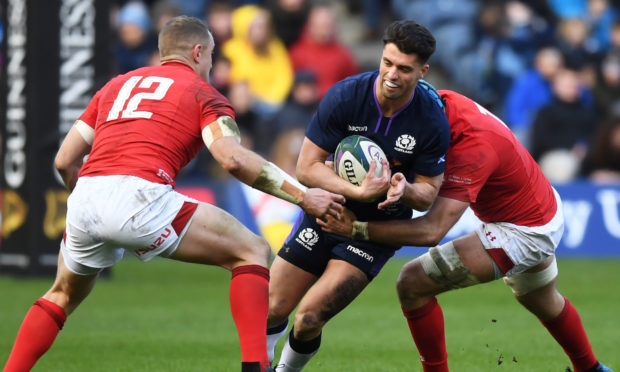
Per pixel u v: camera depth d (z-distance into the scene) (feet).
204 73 62.80
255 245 59.26
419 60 58.90
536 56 194.49
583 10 212.64
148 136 57.57
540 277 67.41
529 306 69.21
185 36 61.98
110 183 56.29
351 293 64.13
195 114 58.65
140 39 177.17
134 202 55.83
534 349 87.66
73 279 59.00
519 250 65.05
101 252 57.88
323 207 57.31
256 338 57.67
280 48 180.96
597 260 162.50
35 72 131.95
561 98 180.75
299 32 184.75
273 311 66.74
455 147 63.67
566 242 167.02
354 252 64.64
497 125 64.80
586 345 69.87
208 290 127.95
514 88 190.70
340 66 181.37
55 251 134.82
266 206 158.30
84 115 61.46
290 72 181.27
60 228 134.72
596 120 183.11
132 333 94.53
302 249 66.59
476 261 64.85
